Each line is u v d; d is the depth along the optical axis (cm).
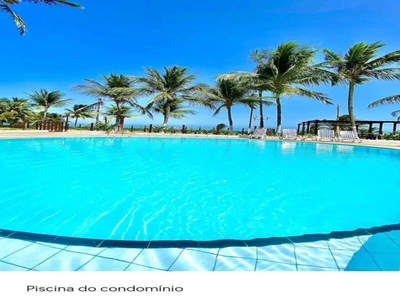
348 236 192
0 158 571
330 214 281
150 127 1872
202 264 152
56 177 412
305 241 181
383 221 262
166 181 418
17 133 1096
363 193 367
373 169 579
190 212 280
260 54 1634
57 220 245
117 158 650
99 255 156
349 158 772
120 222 246
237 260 156
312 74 1558
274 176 482
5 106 1917
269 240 182
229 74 1738
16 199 299
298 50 1552
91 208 280
